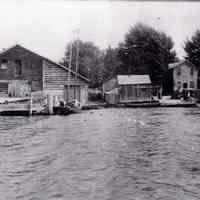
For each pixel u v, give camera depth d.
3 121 31.61
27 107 38.12
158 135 22.31
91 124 28.89
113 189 11.41
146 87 60.69
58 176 12.84
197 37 76.38
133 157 15.80
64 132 24.05
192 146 18.39
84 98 48.78
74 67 89.31
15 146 18.73
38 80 46.75
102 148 17.95
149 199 10.59
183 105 52.28
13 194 11.02
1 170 13.71
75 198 10.65
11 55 46.78
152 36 78.62
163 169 13.74
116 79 64.50
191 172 13.34
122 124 28.83
